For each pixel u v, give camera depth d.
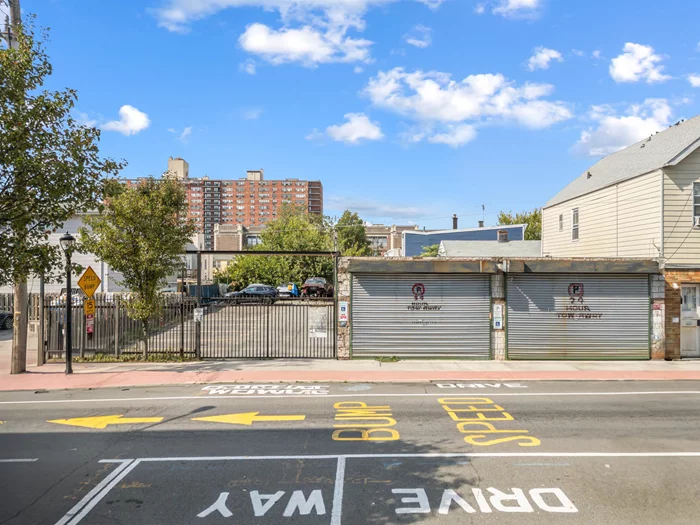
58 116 8.55
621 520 5.98
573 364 17.03
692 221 18.69
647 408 11.28
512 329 17.78
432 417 10.55
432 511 6.22
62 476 7.46
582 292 17.83
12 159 7.76
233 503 6.50
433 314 17.84
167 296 19.89
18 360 15.59
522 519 6.00
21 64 8.29
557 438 9.07
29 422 10.41
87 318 18.11
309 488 6.94
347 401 12.05
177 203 17.70
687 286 18.22
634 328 17.86
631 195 20.67
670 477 7.27
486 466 7.70
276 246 52.12
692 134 20.03
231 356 18.61
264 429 9.73
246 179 164.25
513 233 55.50
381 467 7.69
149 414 10.96
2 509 6.38
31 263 8.22
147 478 7.35
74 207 8.82
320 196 167.50
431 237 57.94
